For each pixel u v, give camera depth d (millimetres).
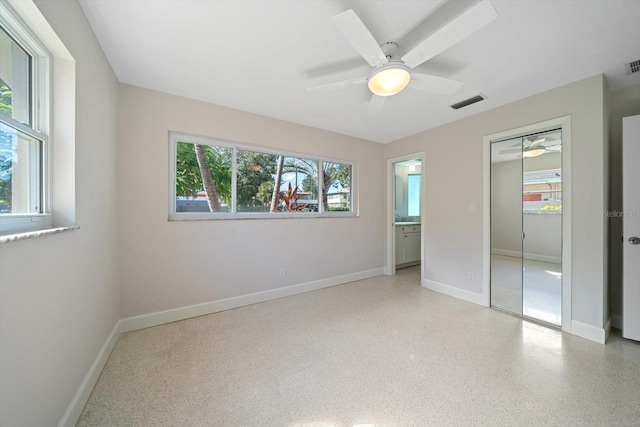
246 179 2961
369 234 4070
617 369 1675
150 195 2314
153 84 2240
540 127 2379
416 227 4883
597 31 1559
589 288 2096
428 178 3479
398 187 5281
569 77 2104
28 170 1127
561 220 2291
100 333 1677
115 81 2078
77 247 1324
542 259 2445
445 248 3256
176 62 1913
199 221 2568
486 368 1693
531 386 1514
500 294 2746
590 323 2088
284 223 3168
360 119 3105
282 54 1825
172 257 2422
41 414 990
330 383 1552
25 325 902
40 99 1194
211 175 2719
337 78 2162
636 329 2008
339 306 2832
